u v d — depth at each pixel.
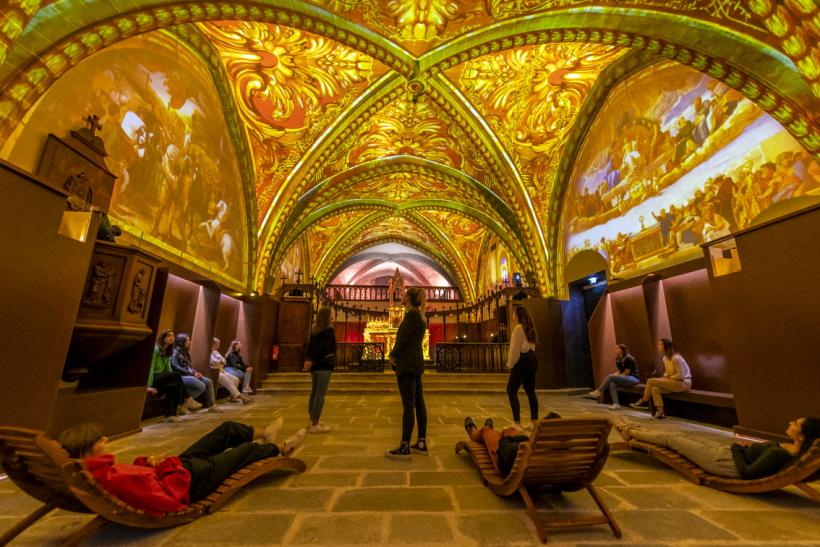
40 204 3.01
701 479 2.70
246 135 9.04
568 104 8.86
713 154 5.88
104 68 4.73
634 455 3.59
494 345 11.62
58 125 4.03
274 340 10.53
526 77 8.18
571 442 2.03
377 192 14.70
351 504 2.28
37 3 3.18
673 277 6.88
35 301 2.96
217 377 7.12
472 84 8.55
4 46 3.08
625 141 7.98
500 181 10.76
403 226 19.47
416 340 3.54
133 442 3.88
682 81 6.42
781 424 3.81
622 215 8.17
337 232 17.89
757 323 4.11
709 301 6.19
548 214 10.86
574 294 10.59
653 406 6.39
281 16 5.39
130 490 1.80
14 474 1.76
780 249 3.88
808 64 3.93
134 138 5.37
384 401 7.55
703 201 6.09
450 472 2.93
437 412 6.14
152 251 5.84
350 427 4.77
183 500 2.05
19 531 1.77
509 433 2.75
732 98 5.53
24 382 2.85
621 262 8.26
